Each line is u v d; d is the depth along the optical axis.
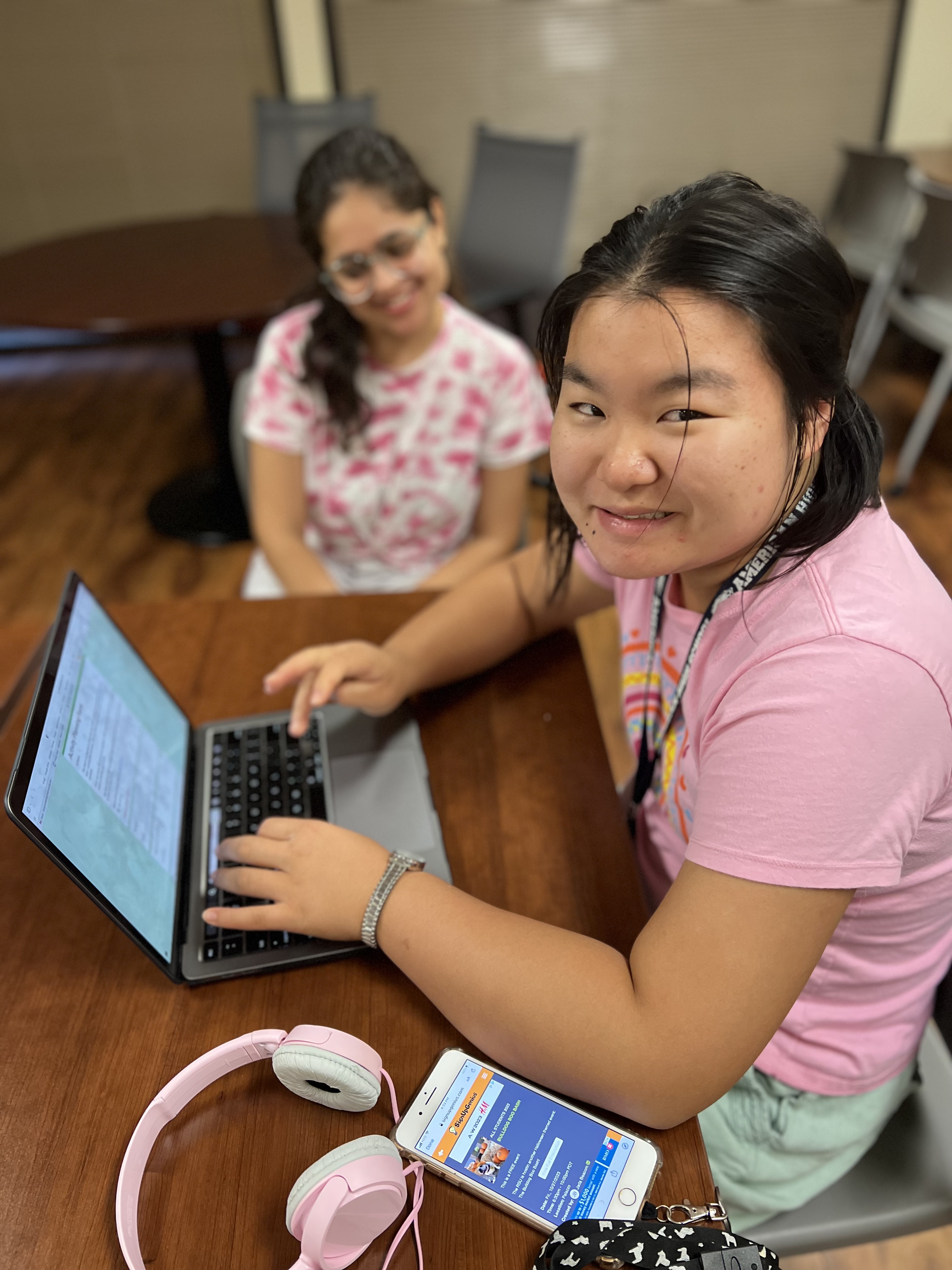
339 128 3.05
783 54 3.70
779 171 3.97
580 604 0.95
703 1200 0.54
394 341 1.32
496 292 2.49
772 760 0.53
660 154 3.91
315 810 0.80
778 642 0.56
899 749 0.52
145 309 2.20
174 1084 0.58
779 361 0.47
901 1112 0.79
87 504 2.87
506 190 2.69
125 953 0.70
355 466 1.41
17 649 1.04
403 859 0.67
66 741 0.66
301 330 1.34
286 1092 0.60
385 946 0.65
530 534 2.47
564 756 0.86
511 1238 0.53
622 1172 0.54
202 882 0.74
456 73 3.71
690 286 0.46
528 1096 0.58
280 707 0.93
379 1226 0.51
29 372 3.82
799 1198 0.73
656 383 0.47
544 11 3.59
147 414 3.44
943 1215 0.73
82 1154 0.57
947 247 2.34
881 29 3.67
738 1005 0.53
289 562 1.40
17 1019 0.65
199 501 2.76
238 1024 0.64
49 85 3.56
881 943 0.66
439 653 0.92
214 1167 0.56
